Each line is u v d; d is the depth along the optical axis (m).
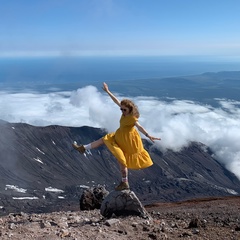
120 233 10.05
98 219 12.07
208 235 9.88
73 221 12.08
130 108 9.63
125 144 9.74
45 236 9.55
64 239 9.38
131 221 11.00
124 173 10.21
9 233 9.73
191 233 10.10
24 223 11.21
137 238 9.71
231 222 11.37
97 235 9.73
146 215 11.59
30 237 9.45
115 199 11.62
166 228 10.68
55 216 13.30
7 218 12.92
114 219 10.97
